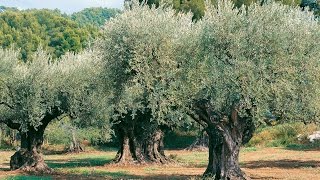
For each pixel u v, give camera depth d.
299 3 52.41
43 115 33.53
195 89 23.61
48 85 33.94
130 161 42.22
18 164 36.56
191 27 25.38
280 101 22.72
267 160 44.84
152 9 25.67
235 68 21.92
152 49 24.08
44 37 123.38
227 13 22.83
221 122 25.00
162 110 23.50
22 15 133.75
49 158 56.59
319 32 22.94
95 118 34.16
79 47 117.81
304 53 22.69
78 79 34.06
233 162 25.36
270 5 23.03
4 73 33.44
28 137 36.47
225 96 22.45
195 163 44.66
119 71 25.16
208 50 22.97
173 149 69.19
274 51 22.14
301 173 32.97
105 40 25.17
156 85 23.38
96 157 56.34
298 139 62.78
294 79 22.67
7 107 35.38
